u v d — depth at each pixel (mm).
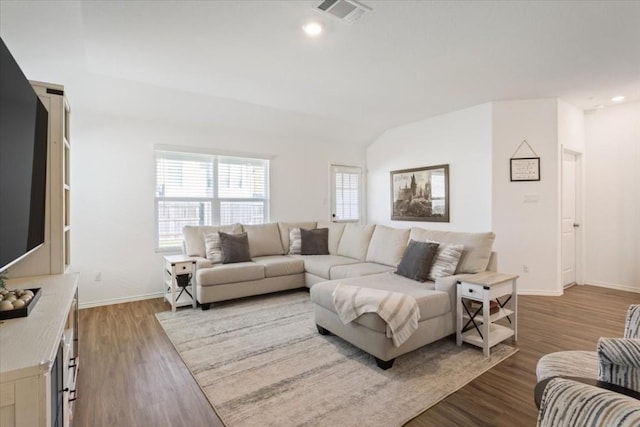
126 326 3113
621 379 936
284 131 5238
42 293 1721
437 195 4973
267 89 3795
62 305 1531
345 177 6145
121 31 2484
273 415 1781
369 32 2518
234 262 4020
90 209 3779
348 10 2223
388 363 2268
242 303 3844
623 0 2123
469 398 1934
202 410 1830
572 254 4707
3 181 1355
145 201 4113
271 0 2104
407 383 2094
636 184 4363
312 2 2133
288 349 2604
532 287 4215
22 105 1592
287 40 2641
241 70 3246
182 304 3709
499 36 2592
